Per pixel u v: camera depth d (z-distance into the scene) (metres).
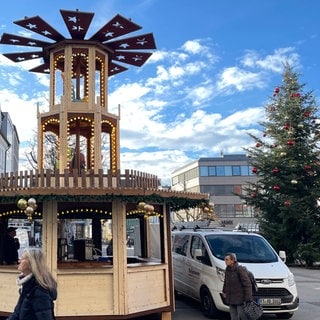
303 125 25.11
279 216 23.86
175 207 11.45
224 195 76.19
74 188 8.84
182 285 12.61
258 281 10.09
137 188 9.16
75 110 10.94
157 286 10.13
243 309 7.95
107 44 11.76
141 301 9.65
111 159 11.66
